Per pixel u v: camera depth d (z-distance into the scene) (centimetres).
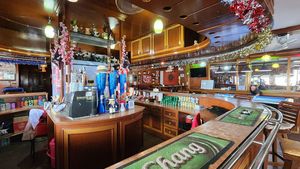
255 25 206
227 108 255
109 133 220
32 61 523
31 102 400
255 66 691
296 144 178
